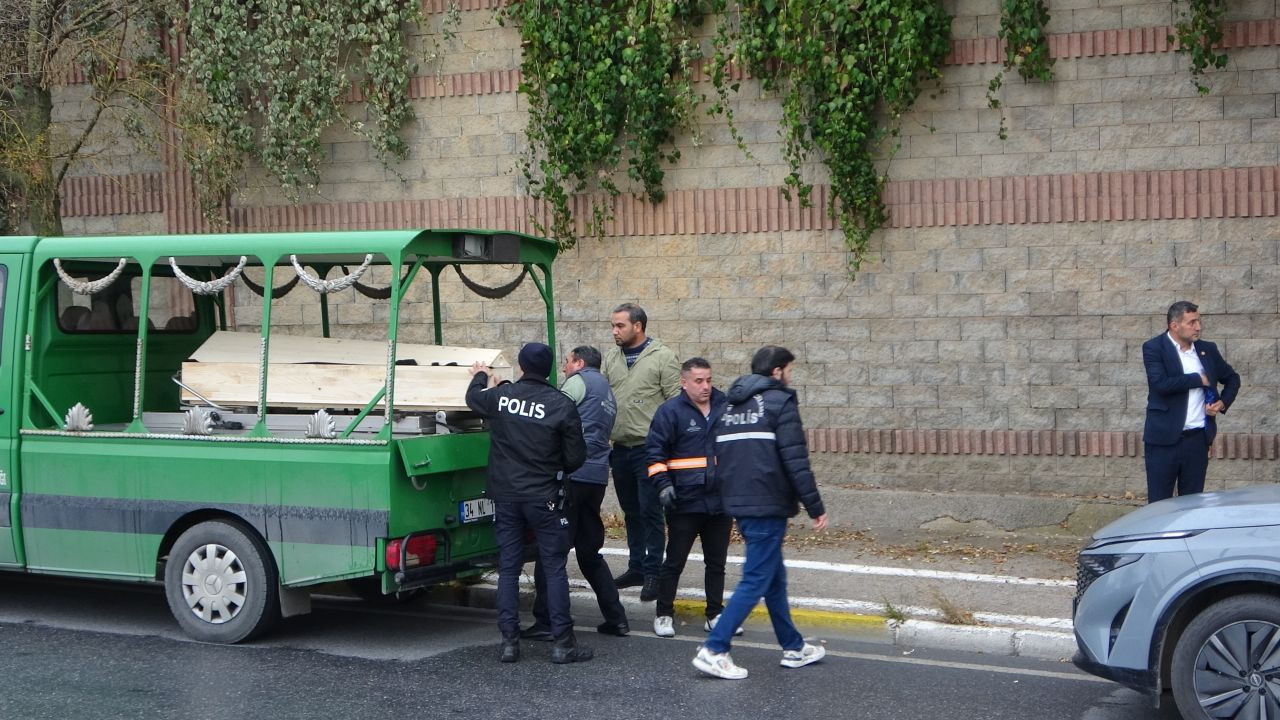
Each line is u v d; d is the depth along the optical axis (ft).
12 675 22.62
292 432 24.79
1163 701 21.08
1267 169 31.68
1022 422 33.88
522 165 37.83
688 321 36.58
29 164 37.35
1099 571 19.31
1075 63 32.91
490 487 23.59
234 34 38.37
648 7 35.73
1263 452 31.96
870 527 33.86
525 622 27.30
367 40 38.27
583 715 20.34
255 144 39.83
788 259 35.60
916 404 34.73
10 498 26.50
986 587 27.81
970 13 33.53
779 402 22.25
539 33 36.32
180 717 20.17
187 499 24.97
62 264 27.12
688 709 20.66
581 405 25.21
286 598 24.59
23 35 38.22
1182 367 28.19
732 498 22.36
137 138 40.22
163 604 28.91
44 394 26.86
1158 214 32.53
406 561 23.52
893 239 34.63
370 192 39.34
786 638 23.27
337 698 21.27
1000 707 20.84
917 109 34.14
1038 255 33.53
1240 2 31.63
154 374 29.89
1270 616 17.74
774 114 35.37
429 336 38.99
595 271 37.42
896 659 24.03
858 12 33.55
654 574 27.12
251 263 26.86
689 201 36.35
